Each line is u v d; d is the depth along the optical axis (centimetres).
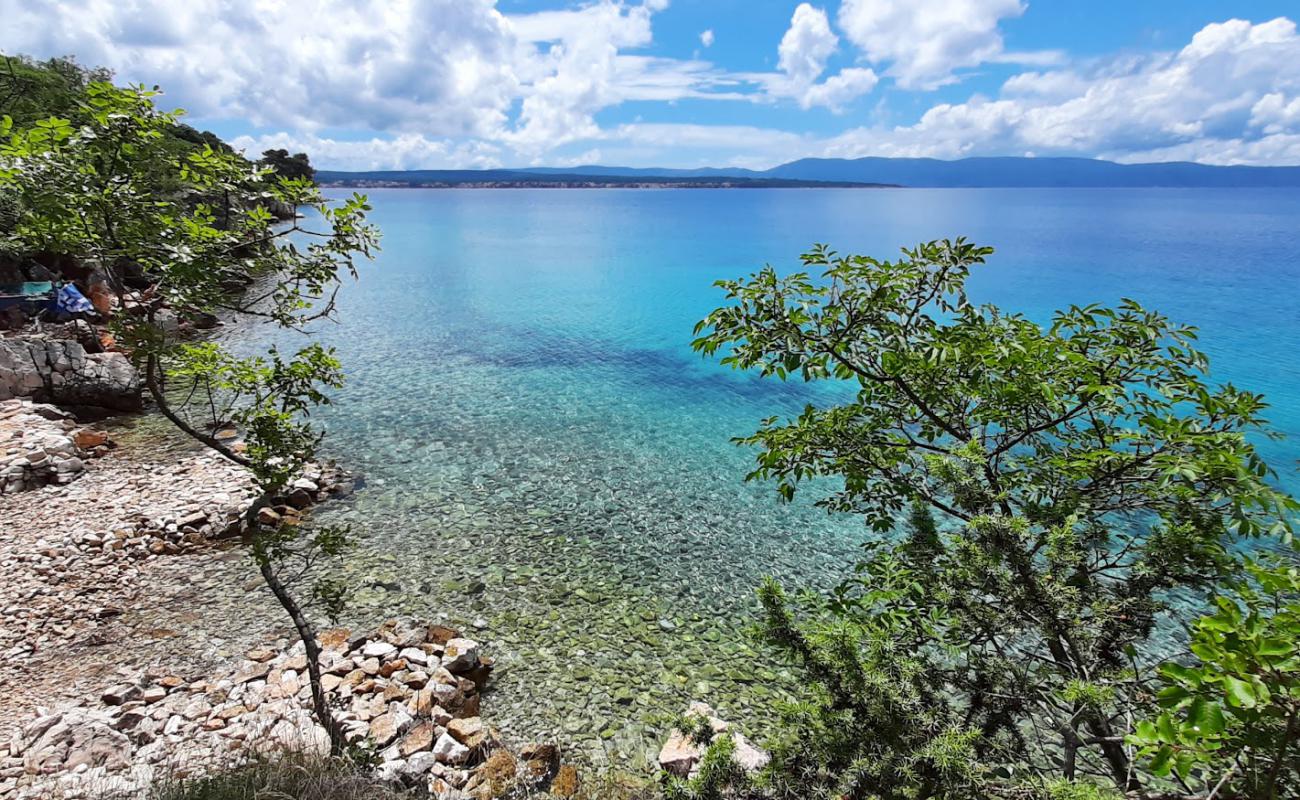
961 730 478
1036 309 4441
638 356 3441
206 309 648
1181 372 620
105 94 563
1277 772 320
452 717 984
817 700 540
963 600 539
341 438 2156
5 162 530
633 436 2295
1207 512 536
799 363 707
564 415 2498
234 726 912
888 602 619
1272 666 281
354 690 1015
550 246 8912
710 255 7869
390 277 6034
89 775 764
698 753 956
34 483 1664
